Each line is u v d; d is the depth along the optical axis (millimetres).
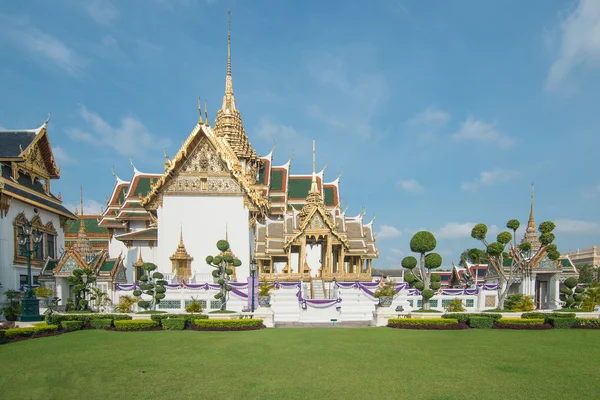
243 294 32969
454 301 30969
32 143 39562
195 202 44312
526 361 14352
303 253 39000
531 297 32875
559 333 21562
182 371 13102
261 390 11016
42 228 40625
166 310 32250
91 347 17578
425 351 16125
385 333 21344
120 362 14492
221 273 31484
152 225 50812
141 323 23281
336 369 13203
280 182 56500
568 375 12453
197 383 11727
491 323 23328
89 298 33438
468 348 16797
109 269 34906
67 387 11539
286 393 10766
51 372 13172
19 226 36469
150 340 19391
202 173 44594
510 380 11906
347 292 32375
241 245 43781
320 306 30953
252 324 23578
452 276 54969
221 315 25484
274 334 21203
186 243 43688
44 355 15906
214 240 43781
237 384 11594
